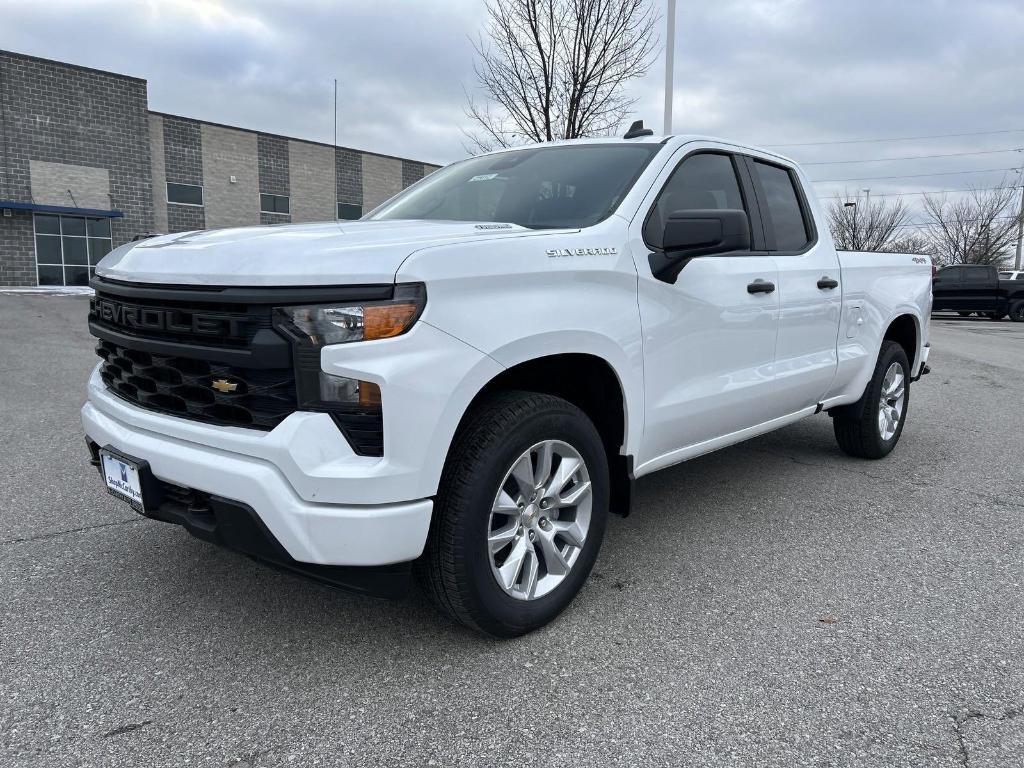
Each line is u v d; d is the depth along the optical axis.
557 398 2.66
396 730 2.15
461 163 4.08
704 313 3.29
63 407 6.45
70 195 24.53
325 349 2.11
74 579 3.12
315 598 2.97
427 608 2.90
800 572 3.29
